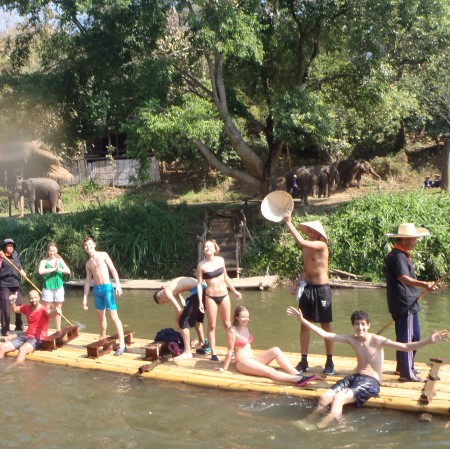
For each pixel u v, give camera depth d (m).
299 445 6.18
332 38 19.66
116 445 6.34
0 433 6.69
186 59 19.06
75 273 18.50
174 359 8.72
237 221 20.06
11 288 10.41
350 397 6.82
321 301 7.65
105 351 9.25
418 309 7.38
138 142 17.20
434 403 6.74
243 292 15.65
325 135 17.95
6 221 20.62
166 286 8.88
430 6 17.33
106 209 20.23
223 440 6.36
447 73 20.17
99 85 19.03
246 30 16.45
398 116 20.17
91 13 17.59
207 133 16.92
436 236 16.39
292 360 8.50
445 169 21.05
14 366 9.02
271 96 20.55
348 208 18.23
